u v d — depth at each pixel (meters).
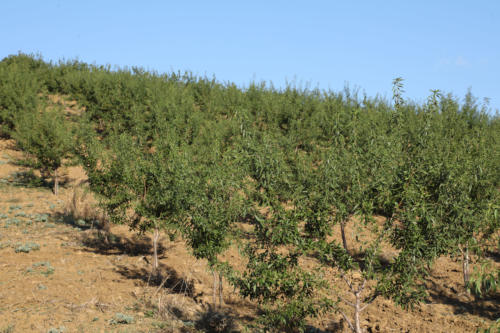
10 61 43.03
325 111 24.89
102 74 34.28
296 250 7.15
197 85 35.50
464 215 6.56
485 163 10.70
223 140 20.44
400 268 6.58
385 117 18.31
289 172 7.71
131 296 11.14
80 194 21.22
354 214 6.98
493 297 12.14
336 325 10.31
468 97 23.53
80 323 8.68
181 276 13.70
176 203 10.66
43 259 13.74
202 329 9.29
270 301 7.65
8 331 7.81
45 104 31.22
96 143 15.45
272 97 27.80
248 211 7.55
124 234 18.19
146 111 29.67
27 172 26.22
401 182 6.71
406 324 10.34
